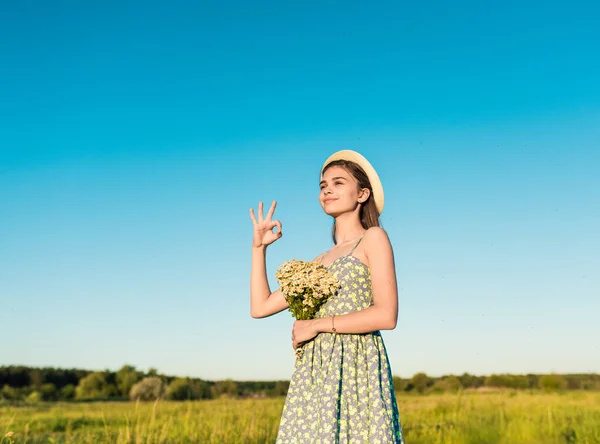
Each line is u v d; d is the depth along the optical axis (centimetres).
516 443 820
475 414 982
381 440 244
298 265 276
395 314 256
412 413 1121
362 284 270
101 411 1004
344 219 295
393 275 262
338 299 268
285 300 303
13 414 967
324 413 248
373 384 254
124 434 773
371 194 298
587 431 823
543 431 857
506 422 920
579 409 948
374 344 261
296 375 265
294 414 260
